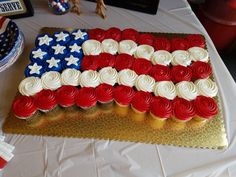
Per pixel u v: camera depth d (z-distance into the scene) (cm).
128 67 86
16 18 104
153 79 83
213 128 77
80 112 79
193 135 75
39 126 76
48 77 82
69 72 83
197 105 78
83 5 111
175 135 75
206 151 73
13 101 80
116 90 80
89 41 92
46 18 106
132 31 96
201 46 94
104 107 80
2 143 72
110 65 87
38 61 87
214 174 69
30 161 70
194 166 70
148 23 105
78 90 80
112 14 108
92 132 75
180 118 76
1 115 79
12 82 86
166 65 88
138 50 91
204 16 147
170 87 81
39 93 79
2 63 82
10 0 98
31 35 100
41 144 73
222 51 164
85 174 68
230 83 87
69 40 94
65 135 74
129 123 77
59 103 78
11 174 68
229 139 75
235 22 140
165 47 92
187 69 86
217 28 146
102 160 70
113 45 92
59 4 104
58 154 71
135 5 107
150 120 78
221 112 80
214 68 91
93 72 84
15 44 86
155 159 71
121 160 70
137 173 68
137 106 77
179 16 107
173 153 72
